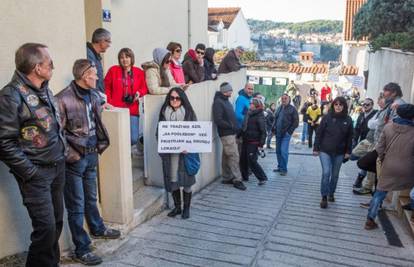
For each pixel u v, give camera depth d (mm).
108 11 7418
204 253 4566
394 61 14203
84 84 3990
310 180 9453
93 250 4422
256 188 8305
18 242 3844
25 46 3215
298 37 101625
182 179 5699
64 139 3553
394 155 5602
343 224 6035
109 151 4863
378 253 4945
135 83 6059
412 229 5539
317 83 30125
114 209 4977
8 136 3119
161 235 5059
